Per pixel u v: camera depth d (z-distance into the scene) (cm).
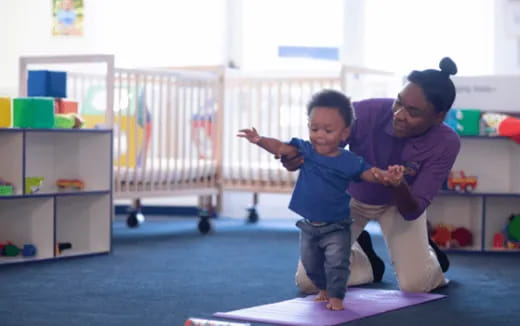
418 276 301
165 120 527
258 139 259
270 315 254
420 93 268
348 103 260
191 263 376
